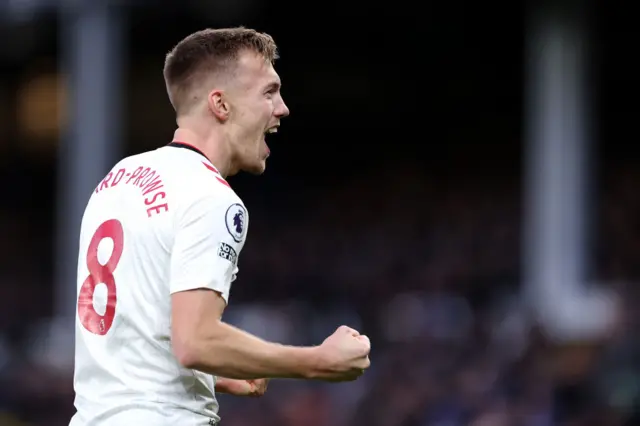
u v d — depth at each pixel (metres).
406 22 63.16
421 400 35.00
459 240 54.78
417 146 67.88
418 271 51.50
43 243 66.06
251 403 35.44
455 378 36.09
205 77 9.99
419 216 59.31
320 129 68.44
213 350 8.97
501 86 66.94
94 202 10.05
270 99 10.20
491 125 66.94
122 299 9.50
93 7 44.91
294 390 36.25
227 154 10.09
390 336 42.47
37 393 38.50
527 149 49.56
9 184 69.69
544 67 46.06
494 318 42.34
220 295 9.17
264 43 10.23
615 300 42.84
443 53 66.56
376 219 59.91
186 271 9.10
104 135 45.47
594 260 49.91
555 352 35.44
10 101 70.25
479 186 62.97
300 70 68.06
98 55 45.22
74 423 9.66
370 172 66.50
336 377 9.45
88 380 9.64
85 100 45.34
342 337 9.48
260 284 52.81
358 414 35.50
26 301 55.31
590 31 46.59
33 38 60.88
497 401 33.25
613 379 32.84
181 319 9.01
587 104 46.16
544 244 45.75
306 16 61.94
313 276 52.75
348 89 68.44
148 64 67.06
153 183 9.63
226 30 10.19
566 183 45.59
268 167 66.19
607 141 63.84
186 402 9.50
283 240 57.59
